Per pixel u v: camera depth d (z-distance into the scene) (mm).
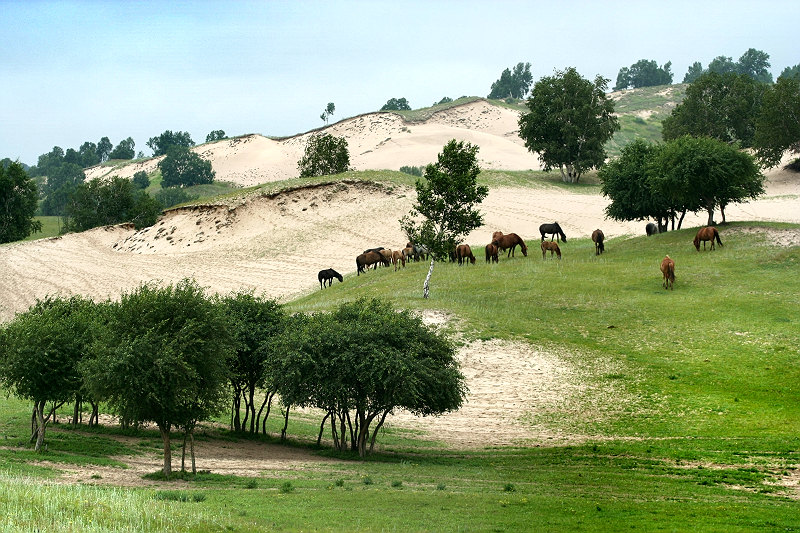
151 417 24750
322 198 104938
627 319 47719
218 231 101438
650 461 27422
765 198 99562
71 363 28469
